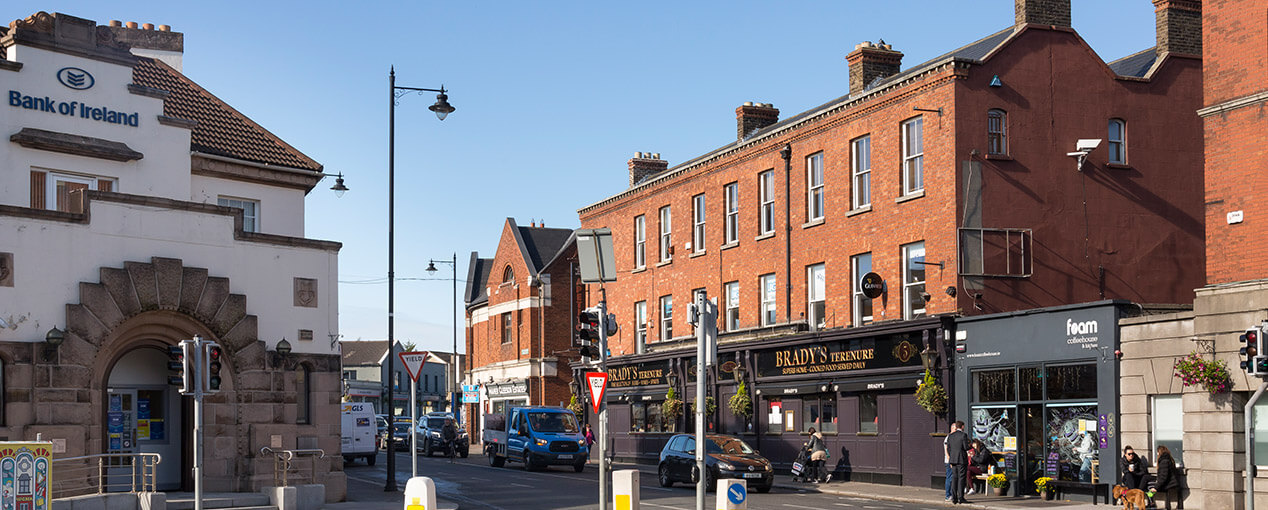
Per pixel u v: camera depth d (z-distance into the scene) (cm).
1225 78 2462
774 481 3556
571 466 4469
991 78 3189
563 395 6159
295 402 2723
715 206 4262
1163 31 3409
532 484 3400
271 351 2692
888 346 3341
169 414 2662
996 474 2980
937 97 3216
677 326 4466
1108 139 3297
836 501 2828
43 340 2333
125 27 3488
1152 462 2605
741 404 3944
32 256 2338
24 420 2294
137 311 2470
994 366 3028
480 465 4569
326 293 2822
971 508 2662
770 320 3950
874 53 3753
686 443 3291
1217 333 2433
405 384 11919
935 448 3177
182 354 2020
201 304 2570
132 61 2750
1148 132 3331
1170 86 3369
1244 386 2364
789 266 3822
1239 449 2394
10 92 2527
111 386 2575
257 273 2697
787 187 3850
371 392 9775
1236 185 2431
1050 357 2869
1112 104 3300
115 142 2686
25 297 2319
